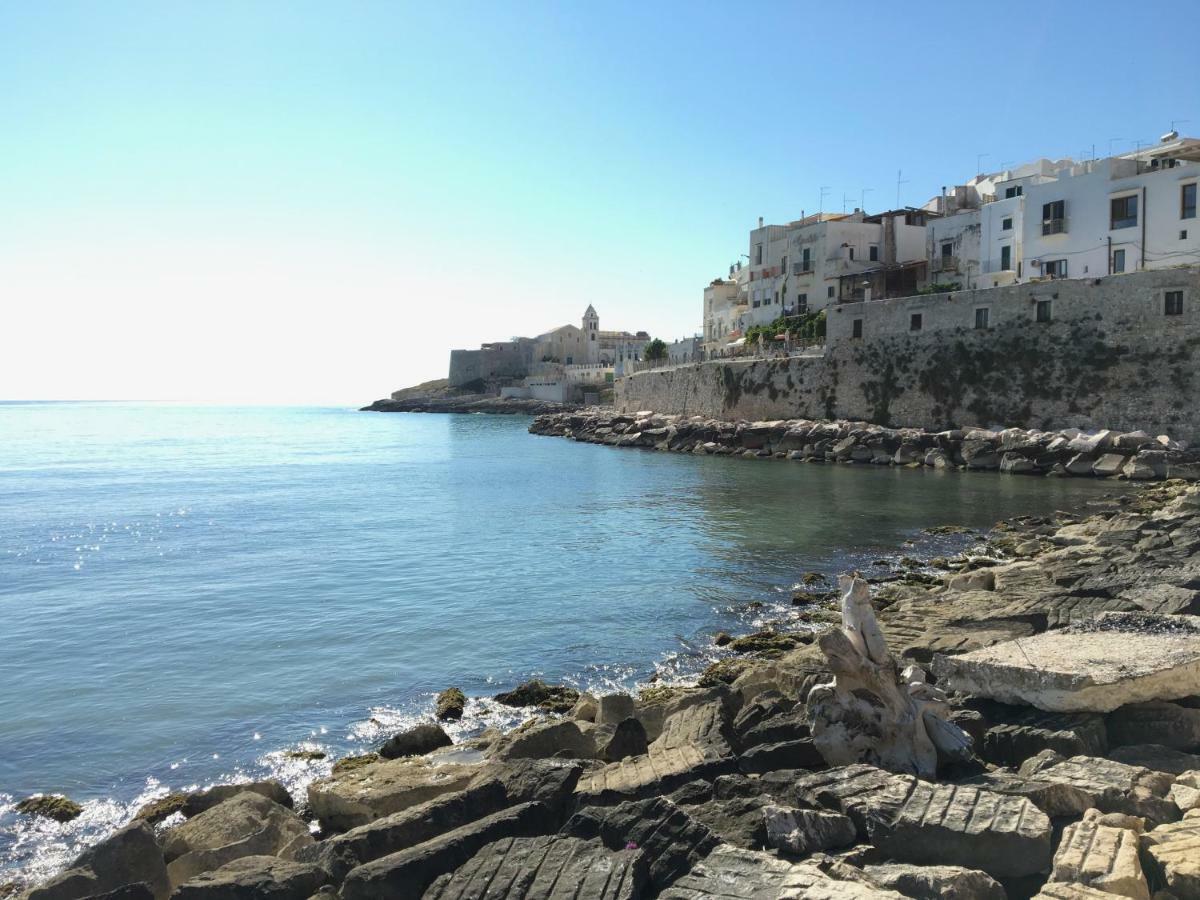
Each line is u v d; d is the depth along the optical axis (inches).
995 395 2241.6
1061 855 283.3
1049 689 420.5
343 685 730.8
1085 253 2274.9
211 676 756.6
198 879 346.0
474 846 337.4
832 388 2667.3
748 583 1053.2
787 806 332.5
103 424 7436.0
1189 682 423.5
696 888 278.2
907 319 2450.8
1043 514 1478.8
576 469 2578.7
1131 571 786.8
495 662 783.7
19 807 519.5
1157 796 330.3
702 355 3848.4
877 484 1919.3
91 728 643.5
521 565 1191.6
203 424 7377.0
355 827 430.0
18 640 871.7
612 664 772.0
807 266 3425.2
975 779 363.9
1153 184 2133.4
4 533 1584.6
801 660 660.1
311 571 1184.8
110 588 1105.4
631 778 416.2
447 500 1943.9
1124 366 2003.0
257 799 454.3
